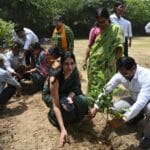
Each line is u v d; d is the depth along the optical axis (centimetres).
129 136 254
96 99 263
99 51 278
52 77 239
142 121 272
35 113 288
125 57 240
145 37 870
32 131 263
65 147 242
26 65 353
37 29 788
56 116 238
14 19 759
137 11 916
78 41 758
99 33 280
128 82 247
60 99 247
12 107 302
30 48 345
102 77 273
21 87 338
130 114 239
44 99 255
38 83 329
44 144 248
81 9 841
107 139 253
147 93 237
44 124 270
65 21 839
